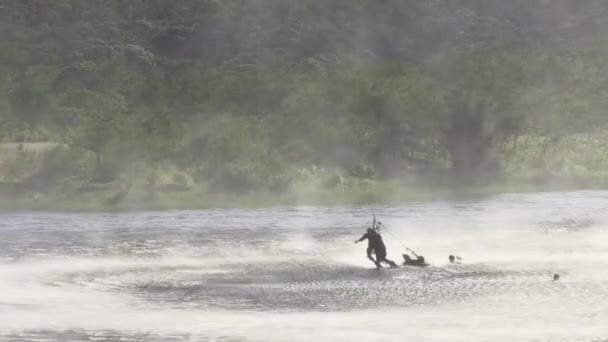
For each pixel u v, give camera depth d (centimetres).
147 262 13400
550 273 11662
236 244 15362
